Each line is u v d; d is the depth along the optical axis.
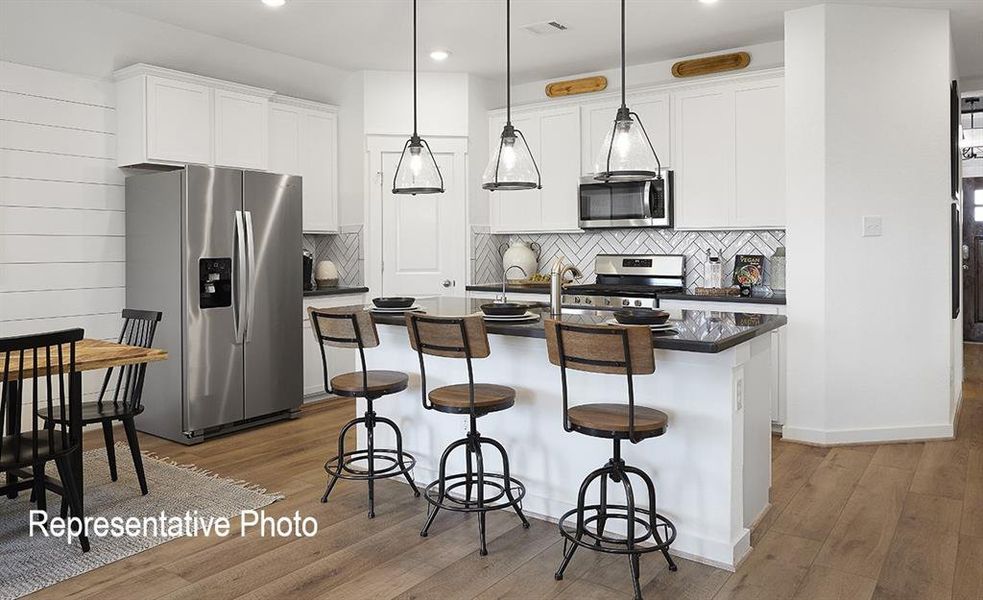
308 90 5.71
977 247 8.78
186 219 4.36
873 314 4.38
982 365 7.18
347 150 5.93
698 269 5.51
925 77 4.36
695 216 5.21
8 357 2.58
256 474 3.83
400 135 5.93
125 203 4.76
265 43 5.18
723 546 2.71
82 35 4.43
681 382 2.81
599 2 4.31
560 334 2.57
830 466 3.93
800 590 2.51
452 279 6.04
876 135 4.34
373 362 3.84
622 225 5.48
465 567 2.71
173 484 3.67
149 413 4.66
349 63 5.70
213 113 4.84
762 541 2.93
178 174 4.38
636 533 2.95
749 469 3.01
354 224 5.93
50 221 4.41
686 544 2.81
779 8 4.39
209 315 4.49
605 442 3.03
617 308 4.30
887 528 3.05
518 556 2.81
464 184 6.03
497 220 6.24
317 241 6.24
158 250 4.52
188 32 4.92
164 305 4.50
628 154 2.93
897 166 4.36
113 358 3.00
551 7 4.41
